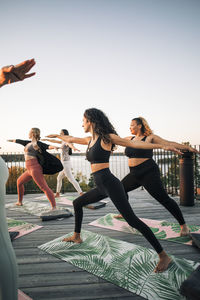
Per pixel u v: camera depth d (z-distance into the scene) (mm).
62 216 3127
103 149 1605
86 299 1224
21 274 1520
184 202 3826
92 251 1879
